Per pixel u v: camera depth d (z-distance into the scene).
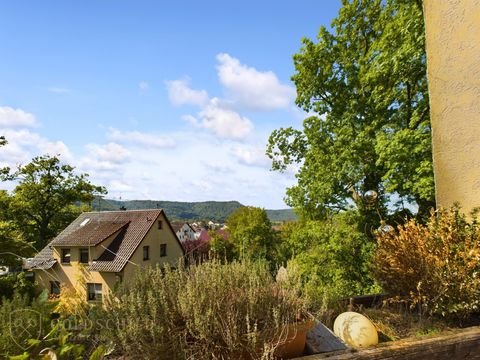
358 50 10.18
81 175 23.88
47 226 22.36
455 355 1.82
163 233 21.94
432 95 3.24
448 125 3.07
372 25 9.92
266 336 1.60
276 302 1.78
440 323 2.31
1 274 5.39
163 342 1.50
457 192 2.98
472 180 2.84
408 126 8.47
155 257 20.75
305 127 11.14
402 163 7.43
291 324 1.71
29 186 21.30
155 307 1.52
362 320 2.07
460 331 1.96
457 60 2.97
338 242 8.77
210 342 1.53
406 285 2.63
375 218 9.03
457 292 2.32
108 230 19.50
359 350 1.66
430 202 7.36
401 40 7.68
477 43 2.80
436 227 2.66
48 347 1.38
